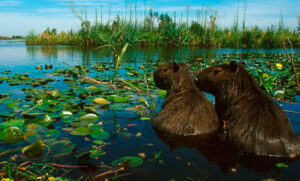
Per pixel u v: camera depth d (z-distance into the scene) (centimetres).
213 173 208
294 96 493
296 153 242
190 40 1945
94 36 1939
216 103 354
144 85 576
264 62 936
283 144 241
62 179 198
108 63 940
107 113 388
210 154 246
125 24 1820
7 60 1019
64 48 1811
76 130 307
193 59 1034
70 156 243
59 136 293
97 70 761
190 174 206
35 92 455
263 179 199
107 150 255
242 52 1445
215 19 1898
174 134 298
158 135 297
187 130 296
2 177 201
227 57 1131
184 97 336
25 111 373
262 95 290
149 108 420
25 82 580
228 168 218
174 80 380
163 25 2056
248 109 279
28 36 2509
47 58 1112
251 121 263
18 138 283
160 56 1186
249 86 305
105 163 227
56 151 253
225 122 307
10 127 287
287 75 657
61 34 2494
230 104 314
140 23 2094
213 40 1894
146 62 974
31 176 202
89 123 340
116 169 216
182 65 392
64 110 377
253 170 214
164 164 224
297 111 392
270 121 254
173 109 322
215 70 340
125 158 233
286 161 232
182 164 224
